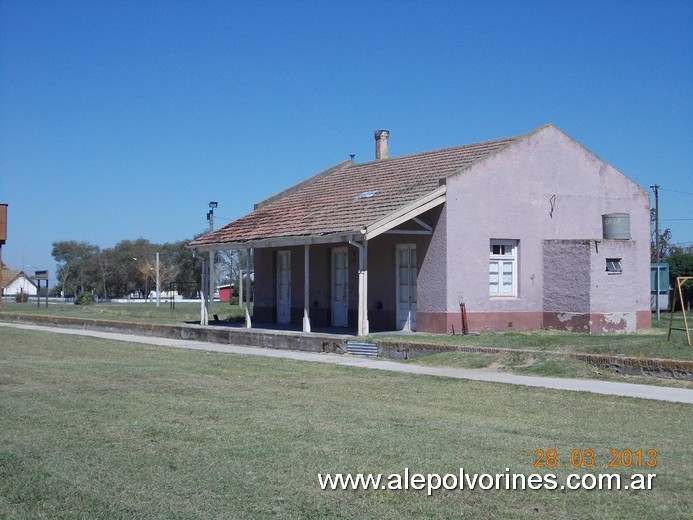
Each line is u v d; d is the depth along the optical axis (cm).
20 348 2261
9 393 1342
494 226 2341
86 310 4619
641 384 1459
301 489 764
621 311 2330
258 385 1470
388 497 738
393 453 891
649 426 1073
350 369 1734
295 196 3055
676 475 809
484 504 717
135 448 930
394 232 2230
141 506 722
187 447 930
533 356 1686
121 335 2827
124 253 10019
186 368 1745
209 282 3734
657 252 5156
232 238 2820
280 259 3028
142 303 6488
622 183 2603
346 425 1055
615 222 2442
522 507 710
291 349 2225
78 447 938
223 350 2225
